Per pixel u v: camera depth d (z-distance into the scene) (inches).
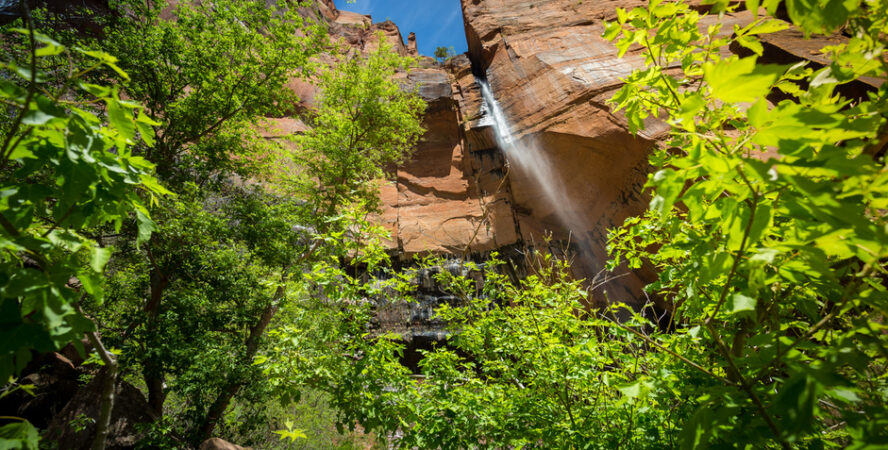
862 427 30.8
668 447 79.1
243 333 321.4
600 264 660.1
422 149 820.6
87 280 39.6
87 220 46.4
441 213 740.7
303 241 392.2
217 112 394.3
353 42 1174.3
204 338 270.1
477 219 722.2
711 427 38.0
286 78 437.4
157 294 296.7
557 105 701.9
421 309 604.4
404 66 561.9
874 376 47.5
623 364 98.6
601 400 106.1
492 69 882.1
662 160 60.7
